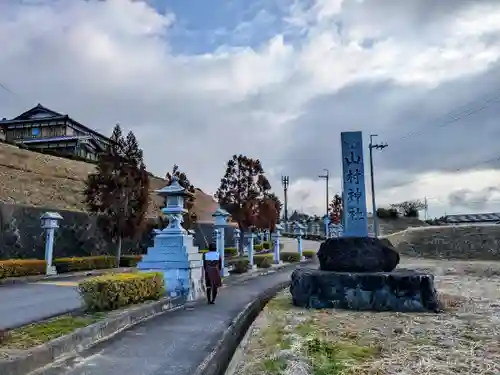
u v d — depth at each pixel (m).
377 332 6.68
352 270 9.85
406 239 34.06
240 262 18.94
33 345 5.09
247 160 29.81
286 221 64.25
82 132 42.47
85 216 25.52
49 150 35.88
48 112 40.97
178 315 8.08
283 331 6.79
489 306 9.44
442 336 6.38
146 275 8.73
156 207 37.00
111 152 23.81
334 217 55.38
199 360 5.01
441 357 5.19
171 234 10.56
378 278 9.24
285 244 46.31
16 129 40.72
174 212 10.77
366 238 10.07
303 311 8.87
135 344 5.77
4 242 20.09
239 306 9.27
